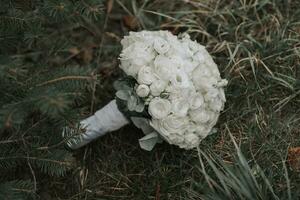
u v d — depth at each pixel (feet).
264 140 5.76
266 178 5.00
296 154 5.56
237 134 5.90
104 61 6.58
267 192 5.20
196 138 5.02
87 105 6.23
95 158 6.01
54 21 5.38
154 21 6.79
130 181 5.76
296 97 6.05
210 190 5.24
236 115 6.00
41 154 4.71
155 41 4.90
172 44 5.01
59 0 4.66
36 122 4.80
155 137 5.19
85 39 6.77
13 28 4.99
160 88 4.73
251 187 4.96
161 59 4.81
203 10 6.67
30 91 4.37
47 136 4.83
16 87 4.64
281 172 5.45
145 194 5.61
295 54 6.05
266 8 6.61
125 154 5.93
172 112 4.79
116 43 6.66
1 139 4.79
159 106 4.78
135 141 6.08
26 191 4.66
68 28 6.59
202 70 4.89
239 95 6.00
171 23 6.67
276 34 6.31
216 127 5.97
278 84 6.06
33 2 5.09
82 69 4.61
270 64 6.16
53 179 5.77
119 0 6.86
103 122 5.57
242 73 6.14
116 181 5.81
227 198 5.04
